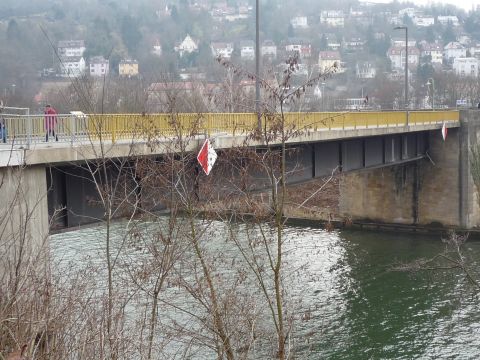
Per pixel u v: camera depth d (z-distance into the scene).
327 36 184.88
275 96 16.95
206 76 72.19
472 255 41.44
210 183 20.38
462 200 49.69
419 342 26.75
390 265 38.31
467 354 25.50
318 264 38.84
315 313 29.16
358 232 50.38
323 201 54.19
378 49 183.62
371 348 25.95
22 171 15.05
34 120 17.59
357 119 35.84
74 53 92.62
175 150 19.77
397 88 118.19
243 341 18.47
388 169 51.50
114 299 16.55
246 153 21.27
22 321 12.14
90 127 19.36
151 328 16.25
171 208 17.73
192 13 168.12
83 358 12.71
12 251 15.29
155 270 20.31
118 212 19.84
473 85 112.75
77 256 30.48
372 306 31.02
